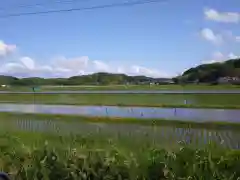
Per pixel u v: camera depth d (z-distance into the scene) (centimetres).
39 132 1075
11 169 616
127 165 555
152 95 5316
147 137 807
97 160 569
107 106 4191
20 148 696
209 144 681
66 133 1025
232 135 1345
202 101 4300
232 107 3741
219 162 575
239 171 551
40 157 605
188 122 2088
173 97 4925
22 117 2277
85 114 2861
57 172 564
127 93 5788
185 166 558
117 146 682
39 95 6128
